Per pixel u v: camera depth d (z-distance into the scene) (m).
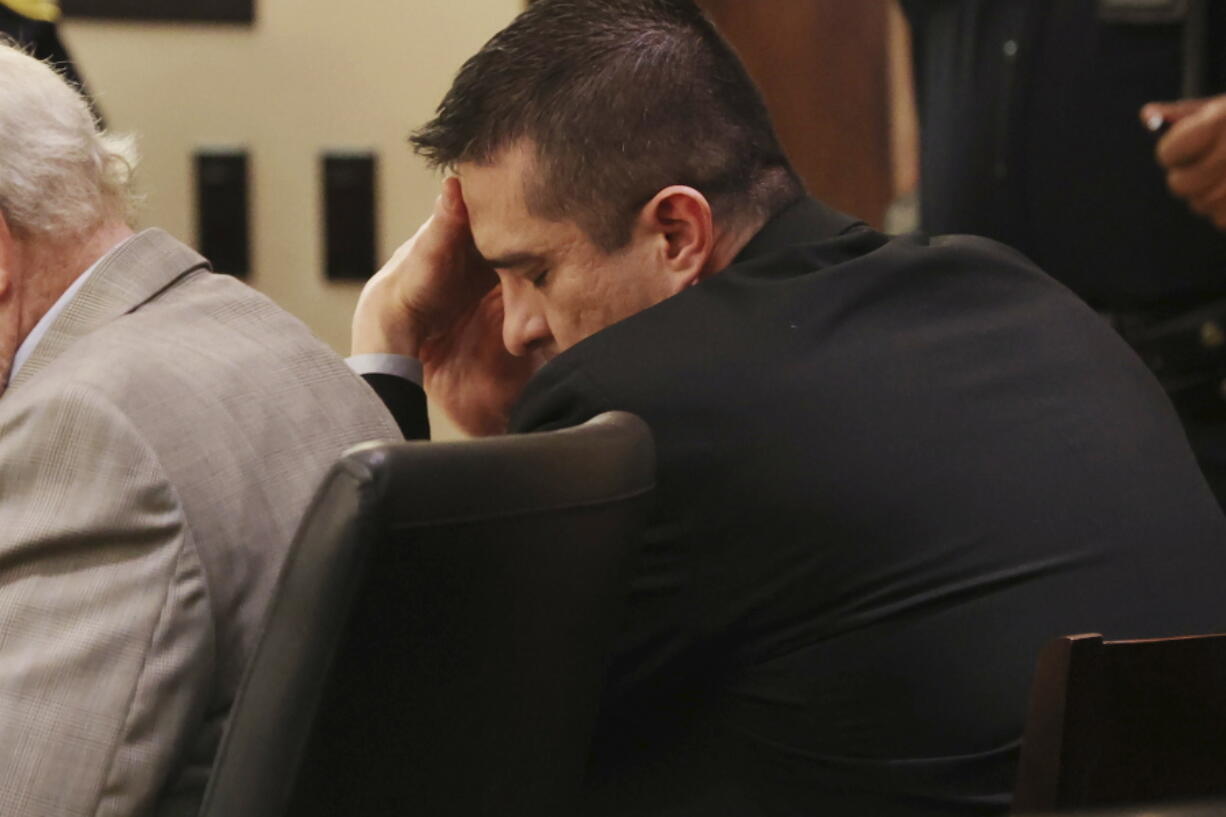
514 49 5.23
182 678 4.34
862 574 4.72
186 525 4.41
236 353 4.89
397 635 3.62
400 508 3.48
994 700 4.61
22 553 4.36
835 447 4.75
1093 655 3.97
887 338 4.97
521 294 5.47
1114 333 5.48
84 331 4.96
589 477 4.01
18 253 5.00
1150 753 4.08
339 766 3.64
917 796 4.71
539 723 4.16
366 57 11.11
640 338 4.92
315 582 3.48
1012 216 9.38
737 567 4.79
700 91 5.22
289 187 11.23
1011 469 4.81
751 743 4.97
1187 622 4.77
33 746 4.18
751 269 5.15
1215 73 8.76
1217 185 7.60
